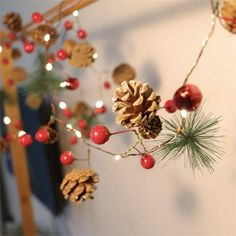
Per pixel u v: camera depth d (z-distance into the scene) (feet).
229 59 1.38
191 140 1.12
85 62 1.53
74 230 2.69
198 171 1.60
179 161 1.68
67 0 1.51
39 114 2.46
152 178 1.86
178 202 1.75
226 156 1.46
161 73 1.68
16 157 2.84
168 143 1.15
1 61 2.39
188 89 1.00
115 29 1.89
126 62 1.86
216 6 0.99
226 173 1.48
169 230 1.84
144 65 1.76
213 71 1.45
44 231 3.13
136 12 1.74
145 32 1.71
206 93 1.49
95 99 2.12
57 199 2.70
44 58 1.84
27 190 2.92
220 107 1.44
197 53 1.48
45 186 2.75
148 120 1.05
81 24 2.13
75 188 1.21
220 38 1.40
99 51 2.04
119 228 2.20
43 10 2.30
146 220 1.98
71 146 2.40
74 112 1.91
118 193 2.13
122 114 1.04
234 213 1.49
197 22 1.46
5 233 3.62
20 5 2.70
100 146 2.15
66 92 2.38
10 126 2.65
